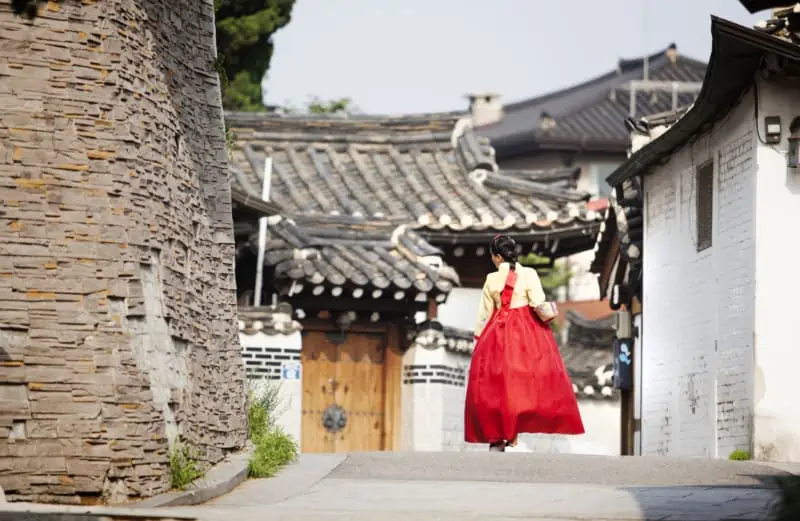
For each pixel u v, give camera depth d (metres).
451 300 32.88
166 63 14.64
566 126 67.31
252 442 16.44
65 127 12.98
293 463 16.66
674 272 24.80
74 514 11.13
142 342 13.16
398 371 28.80
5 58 12.87
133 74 13.60
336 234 29.09
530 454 17.36
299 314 28.22
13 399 12.30
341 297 28.03
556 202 32.66
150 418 12.94
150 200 13.64
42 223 12.73
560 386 18.67
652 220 26.20
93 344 12.69
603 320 38.72
